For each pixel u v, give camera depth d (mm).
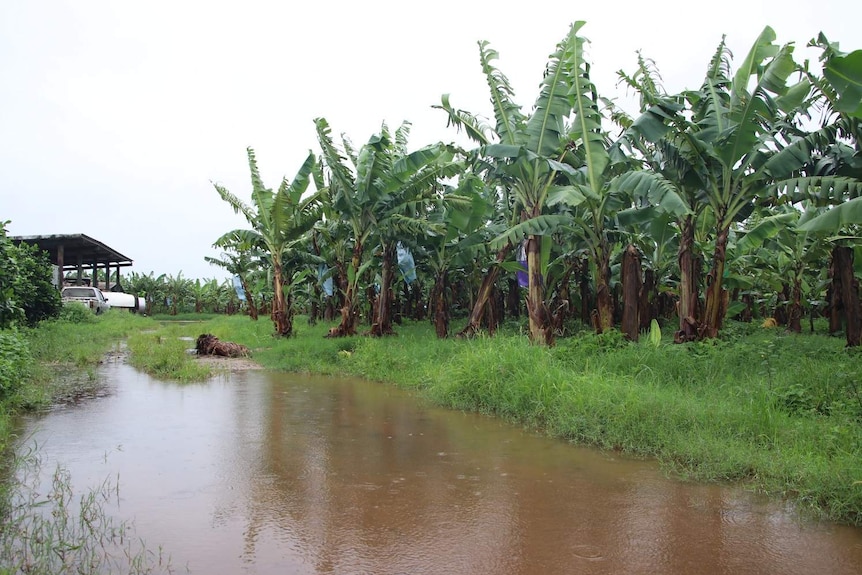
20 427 7191
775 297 20578
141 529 4254
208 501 4832
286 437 6934
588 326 17750
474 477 5512
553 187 12359
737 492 5137
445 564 3793
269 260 24984
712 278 11375
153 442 6613
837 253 11242
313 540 4121
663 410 6781
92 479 5320
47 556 3748
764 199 11797
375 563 3797
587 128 11625
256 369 13203
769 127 11633
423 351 12648
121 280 46062
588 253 14773
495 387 8516
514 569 3730
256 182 17844
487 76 12383
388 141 14844
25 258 16344
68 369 12445
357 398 9539
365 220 16359
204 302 49188
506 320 20469
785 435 6125
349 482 5340
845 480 4738
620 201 12203
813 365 8773
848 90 7488
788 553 3969
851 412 6621
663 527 4391
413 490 5148
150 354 14000
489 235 15930
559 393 7746
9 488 5000
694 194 11641
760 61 10844
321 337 17719
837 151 10320
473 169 13242
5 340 9031
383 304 17141
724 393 7957
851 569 3748
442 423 7742
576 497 5004
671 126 10852
